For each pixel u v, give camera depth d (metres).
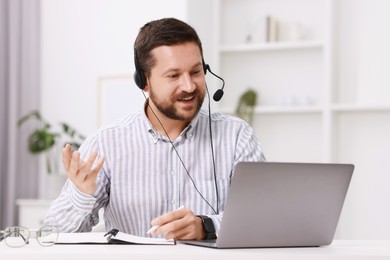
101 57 5.32
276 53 5.29
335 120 5.08
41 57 5.50
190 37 2.20
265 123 5.32
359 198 5.07
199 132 2.43
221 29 5.45
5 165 5.46
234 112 5.23
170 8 5.06
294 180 1.83
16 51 5.48
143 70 2.28
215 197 2.38
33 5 5.51
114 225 2.42
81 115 5.37
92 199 2.09
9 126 5.43
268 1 5.34
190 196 2.37
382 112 5.02
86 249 1.72
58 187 5.11
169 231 1.89
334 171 1.88
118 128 2.43
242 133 2.48
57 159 5.40
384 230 5.01
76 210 2.11
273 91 5.29
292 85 5.25
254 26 5.34
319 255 1.66
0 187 5.43
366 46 4.96
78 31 5.40
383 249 1.84
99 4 5.33
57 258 1.63
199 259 1.63
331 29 4.96
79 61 5.38
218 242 1.79
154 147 2.39
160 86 2.20
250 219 1.81
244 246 1.84
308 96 5.17
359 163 5.07
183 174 2.38
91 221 2.35
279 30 5.29
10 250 1.70
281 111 5.10
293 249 1.83
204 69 2.31
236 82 5.38
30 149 5.25
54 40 5.47
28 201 5.09
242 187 1.77
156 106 2.24
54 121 5.45
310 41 5.03
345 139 5.11
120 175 2.38
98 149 2.40
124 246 1.82
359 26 5.07
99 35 5.32
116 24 5.27
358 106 4.88
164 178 2.37
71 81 5.41
